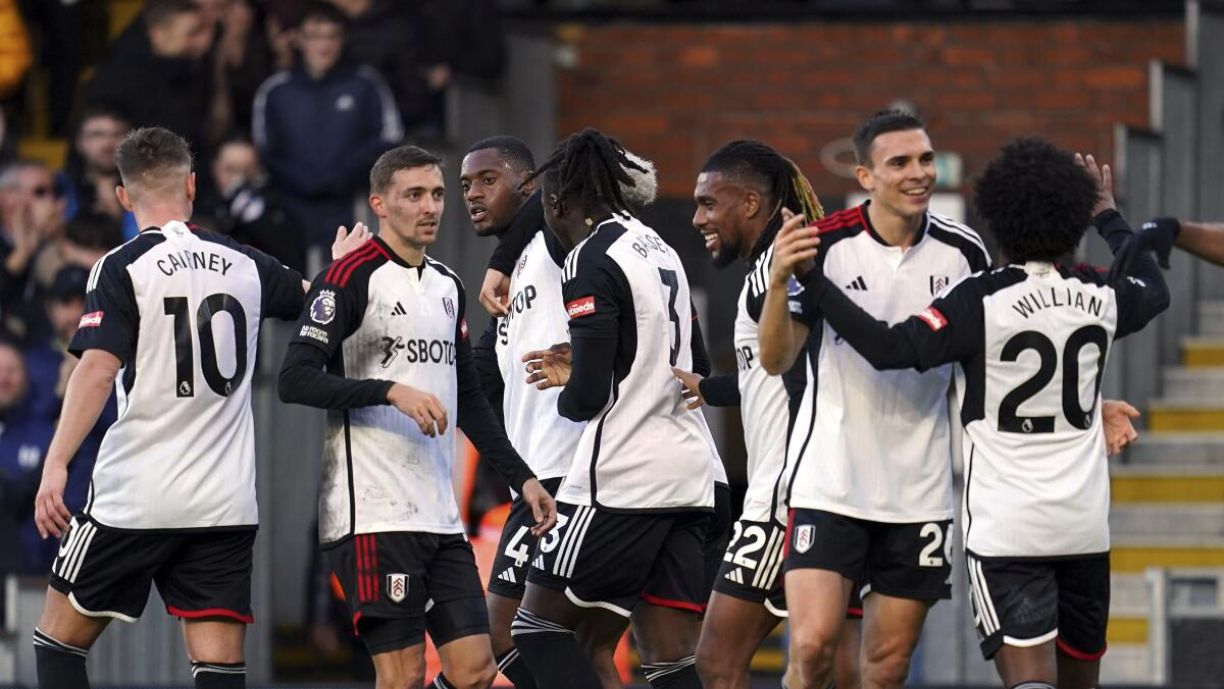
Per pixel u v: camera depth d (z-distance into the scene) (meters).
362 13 38.59
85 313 20.59
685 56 42.75
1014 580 19.09
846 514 19.55
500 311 23.33
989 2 42.31
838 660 21.28
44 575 34.38
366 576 20.47
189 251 20.86
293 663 34.03
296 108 37.09
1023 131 41.91
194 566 20.95
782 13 42.62
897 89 42.25
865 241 19.80
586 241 21.03
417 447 20.72
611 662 21.94
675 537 21.42
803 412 20.03
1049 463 19.12
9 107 42.59
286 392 20.27
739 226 21.22
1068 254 19.42
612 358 20.72
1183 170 38.91
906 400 19.69
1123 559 35.41
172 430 20.62
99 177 37.91
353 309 20.55
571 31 43.06
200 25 38.50
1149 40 41.88
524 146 23.61
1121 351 36.97
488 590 23.03
